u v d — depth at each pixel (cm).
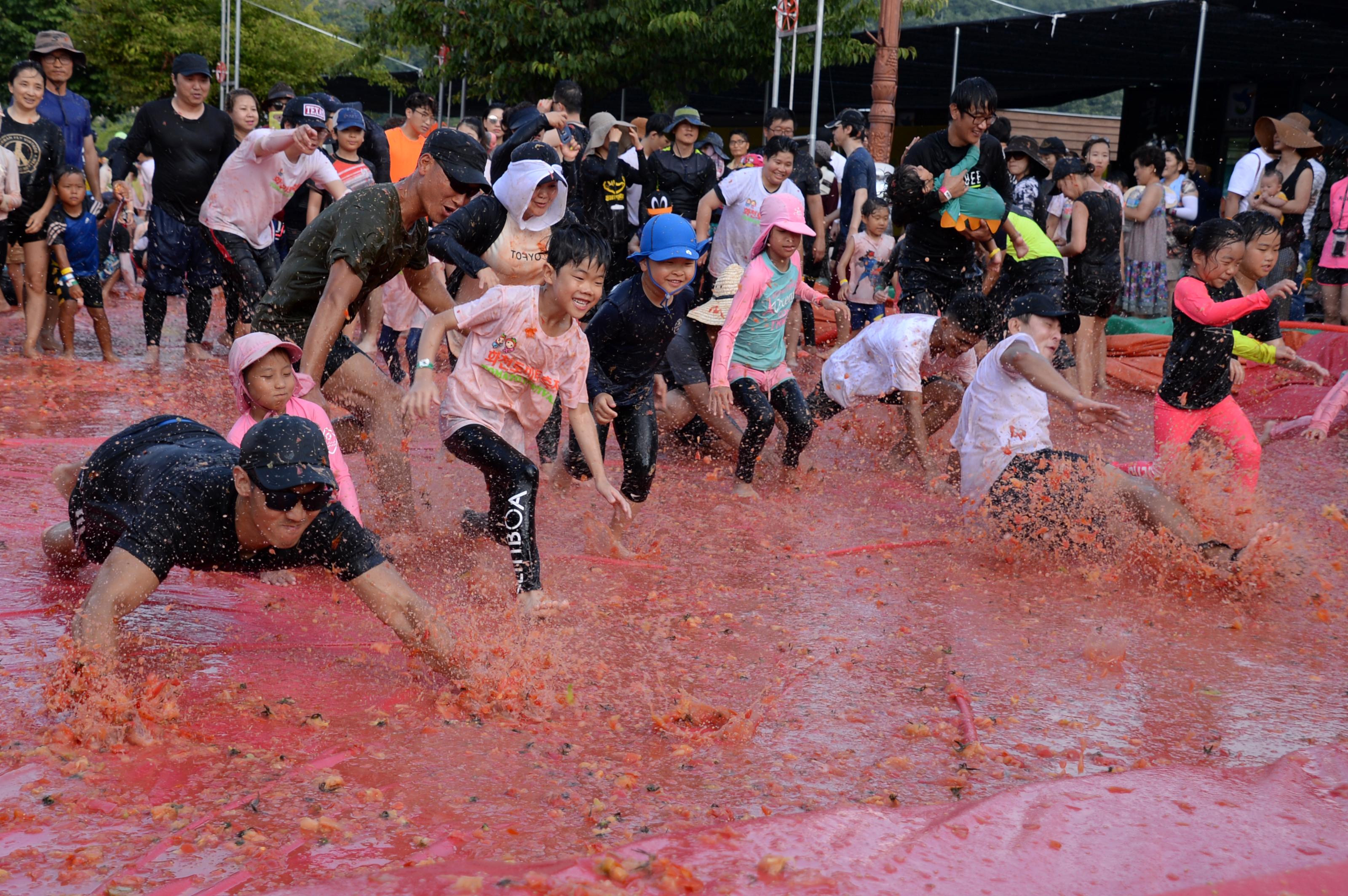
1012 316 579
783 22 1490
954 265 818
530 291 461
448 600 440
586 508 612
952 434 808
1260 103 2452
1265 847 260
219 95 3388
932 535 581
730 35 2081
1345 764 307
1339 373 927
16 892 229
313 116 859
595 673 376
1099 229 983
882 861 248
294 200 1046
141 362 993
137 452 379
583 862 242
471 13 2230
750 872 242
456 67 2338
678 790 293
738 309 641
